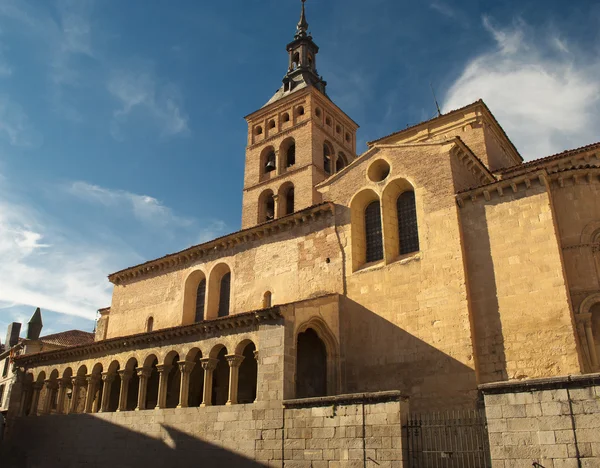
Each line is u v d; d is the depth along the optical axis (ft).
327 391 92.89
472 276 87.15
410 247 98.22
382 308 94.12
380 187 102.73
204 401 92.32
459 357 82.58
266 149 186.19
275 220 116.37
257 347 88.12
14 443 123.34
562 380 55.57
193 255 133.69
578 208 84.74
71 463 107.65
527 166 106.83
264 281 115.85
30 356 130.52
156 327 135.74
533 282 81.20
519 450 56.39
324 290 103.71
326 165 181.88
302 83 191.31
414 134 134.51
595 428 53.01
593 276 80.28
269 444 79.71
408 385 86.69
